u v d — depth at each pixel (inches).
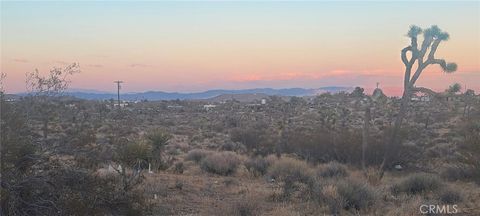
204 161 887.1
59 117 375.9
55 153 365.1
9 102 345.1
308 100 4845.0
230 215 455.5
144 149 473.1
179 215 451.2
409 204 494.0
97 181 374.6
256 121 2807.6
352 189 516.7
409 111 2464.3
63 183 358.3
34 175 348.2
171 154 1289.4
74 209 340.2
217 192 600.4
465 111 1862.7
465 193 590.6
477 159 738.2
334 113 2672.2
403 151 961.5
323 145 1068.5
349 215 466.6
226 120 2942.9
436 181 626.5
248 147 1421.0
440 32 734.5
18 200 334.6
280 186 609.9
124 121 1937.7
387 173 895.7
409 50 767.1
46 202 343.9
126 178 467.5
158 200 508.7
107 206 383.6
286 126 2283.5
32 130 358.9
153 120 3053.6
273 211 473.1
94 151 397.4
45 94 359.3
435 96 783.1
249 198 522.0
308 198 527.8
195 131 2370.8
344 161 1024.9
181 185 597.6
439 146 1284.4
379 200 522.6
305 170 756.6
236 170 872.3
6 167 333.1
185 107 4805.6
